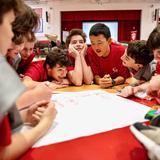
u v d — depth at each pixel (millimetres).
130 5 5938
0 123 472
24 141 588
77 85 1428
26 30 1038
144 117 816
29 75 1359
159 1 5863
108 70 1736
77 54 1577
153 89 1032
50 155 586
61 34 6109
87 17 6055
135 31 6051
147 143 493
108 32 1701
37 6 6078
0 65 449
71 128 732
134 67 1468
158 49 1055
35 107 782
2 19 489
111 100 1032
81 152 600
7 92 426
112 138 671
